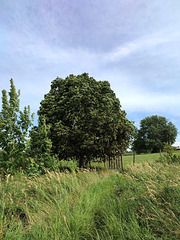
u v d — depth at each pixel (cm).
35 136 854
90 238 306
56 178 611
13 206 392
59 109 1091
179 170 645
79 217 337
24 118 787
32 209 396
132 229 290
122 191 520
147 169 732
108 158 1305
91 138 1046
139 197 416
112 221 331
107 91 1252
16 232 287
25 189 488
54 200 450
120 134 1252
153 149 4597
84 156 1233
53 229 303
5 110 756
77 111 1080
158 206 350
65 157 1150
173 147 1191
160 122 4706
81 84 1181
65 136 1020
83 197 459
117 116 1156
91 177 720
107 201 448
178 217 307
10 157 727
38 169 789
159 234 273
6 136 734
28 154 764
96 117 1056
